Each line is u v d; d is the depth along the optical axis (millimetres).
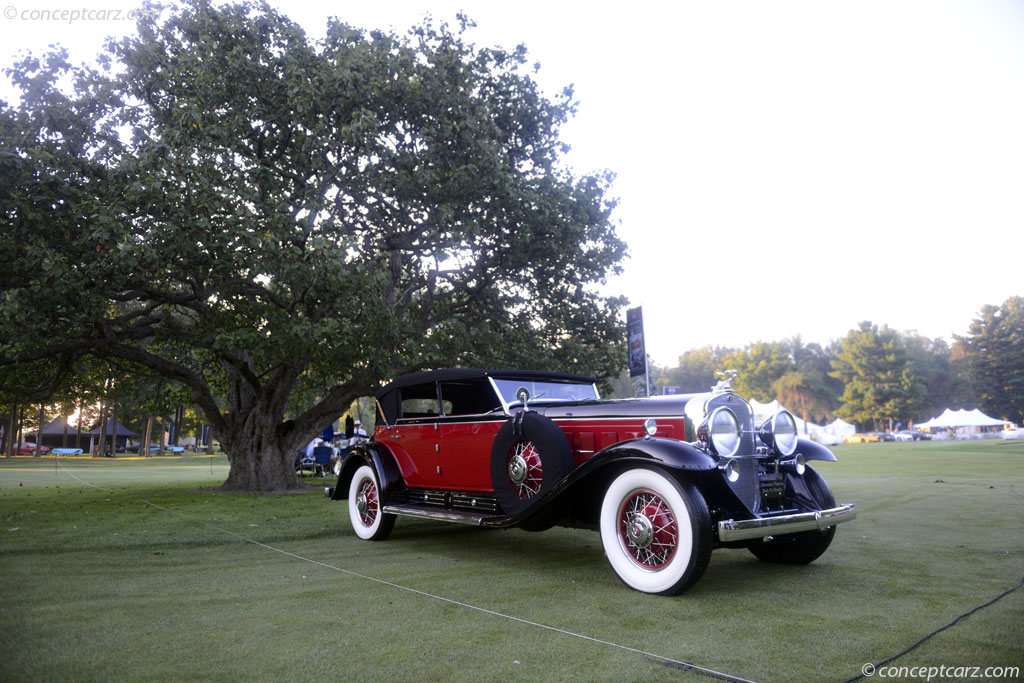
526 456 4816
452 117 10797
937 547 5375
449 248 11562
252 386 11734
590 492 4676
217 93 10117
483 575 4504
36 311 8070
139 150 10508
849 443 60188
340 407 12266
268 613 3479
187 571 4625
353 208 11602
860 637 3016
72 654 2801
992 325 74812
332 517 7742
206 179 9000
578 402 5230
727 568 4688
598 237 12156
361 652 2828
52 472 20062
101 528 6637
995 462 19734
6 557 5113
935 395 82438
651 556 4035
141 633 3109
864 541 5664
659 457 3805
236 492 11266
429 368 11961
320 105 9953
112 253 8016
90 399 16359
